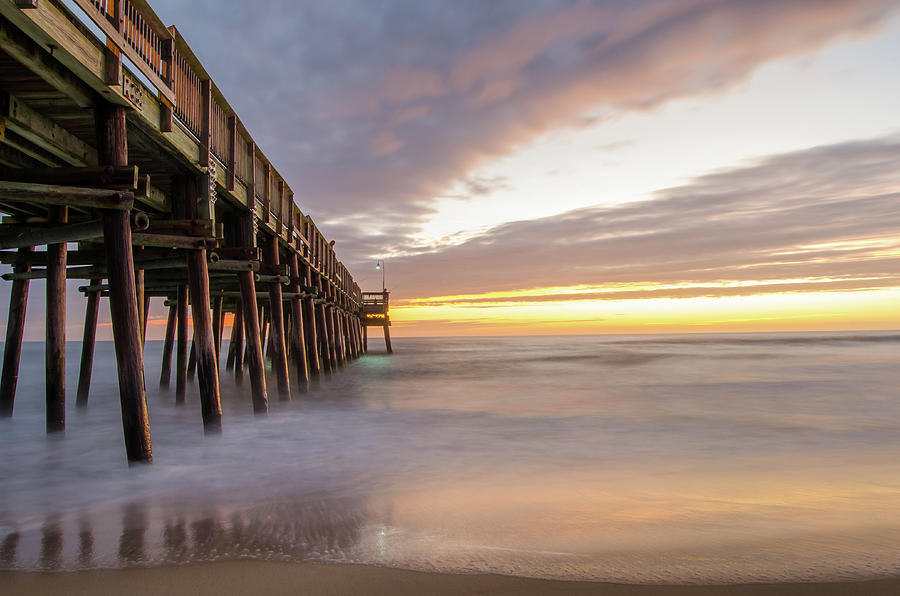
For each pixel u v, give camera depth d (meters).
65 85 4.82
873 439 9.62
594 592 3.06
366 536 4.15
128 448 5.55
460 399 16.08
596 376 25.91
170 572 3.39
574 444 8.92
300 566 3.48
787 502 5.34
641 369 31.30
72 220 9.70
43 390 19.70
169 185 8.80
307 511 4.93
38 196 4.71
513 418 12.05
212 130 7.79
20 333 10.50
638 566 3.48
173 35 6.27
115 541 4.05
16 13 3.80
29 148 6.79
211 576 3.32
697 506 5.15
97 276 10.91
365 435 9.63
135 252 9.18
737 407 14.34
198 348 7.53
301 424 10.86
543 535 4.18
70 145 6.75
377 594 3.04
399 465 7.21
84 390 12.87
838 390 19.06
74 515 4.83
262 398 9.97
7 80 5.21
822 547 3.88
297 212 14.42
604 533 4.23
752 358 43.81
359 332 45.59
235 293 15.79
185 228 7.18
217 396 7.71
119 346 5.36
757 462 7.57
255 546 3.90
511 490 5.84
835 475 6.75
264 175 10.80
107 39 4.84
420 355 53.16
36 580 3.28
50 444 8.59
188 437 8.99
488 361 41.22
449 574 3.33
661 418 12.23
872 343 88.25
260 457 7.62
